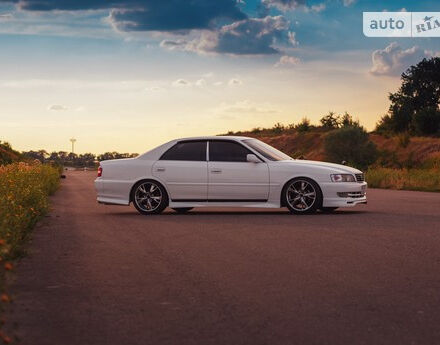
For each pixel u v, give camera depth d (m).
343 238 11.34
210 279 7.86
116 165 16.59
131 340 5.40
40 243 10.88
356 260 9.12
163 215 16.00
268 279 7.84
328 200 15.74
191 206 16.28
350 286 7.42
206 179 16.17
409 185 30.98
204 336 5.50
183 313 6.25
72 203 20.28
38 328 5.74
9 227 9.41
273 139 82.50
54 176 31.86
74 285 7.53
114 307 6.49
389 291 7.16
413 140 60.72
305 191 15.88
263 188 15.99
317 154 71.56
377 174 33.31
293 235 11.80
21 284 7.58
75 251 10.02
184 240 11.23
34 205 14.55
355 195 15.96
